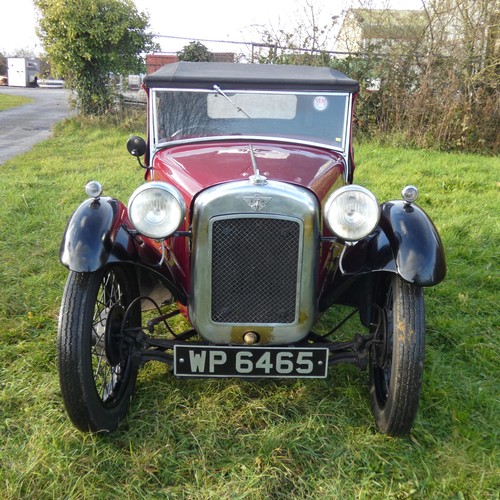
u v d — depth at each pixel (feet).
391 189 22.88
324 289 9.02
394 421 8.20
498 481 7.73
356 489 7.57
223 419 9.01
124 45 43.04
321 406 9.30
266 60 38.55
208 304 8.14
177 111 11.20
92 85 43.52
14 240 16.88
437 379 10.10
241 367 8.27
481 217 19.51
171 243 9.05
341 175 10.30
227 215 7.80
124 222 8.75
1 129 46.37
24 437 8.51
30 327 11.98
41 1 41.34
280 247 7.94
